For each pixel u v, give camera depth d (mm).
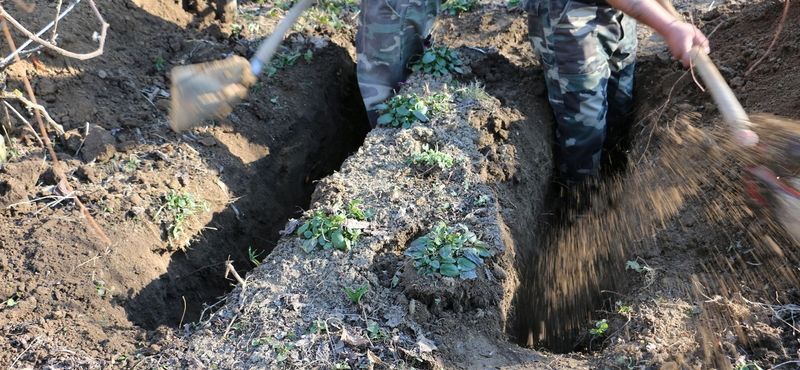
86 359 2881
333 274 3129
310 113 5023
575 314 3584
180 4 5320
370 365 2729
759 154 2908
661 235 3498
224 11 5473
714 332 2795
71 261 3350
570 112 4207
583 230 4137
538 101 4691
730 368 2625
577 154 4383
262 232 4336
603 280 3641
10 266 3297
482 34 5426
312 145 4988
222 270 3928
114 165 4012
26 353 2908
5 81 4121
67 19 4539
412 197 3596
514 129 4301
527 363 2838
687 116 4094
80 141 4090
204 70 3439
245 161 4422
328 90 5289
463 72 4781
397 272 3143
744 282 3027
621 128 4695
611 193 4312
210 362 2814
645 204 3824
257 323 2955
